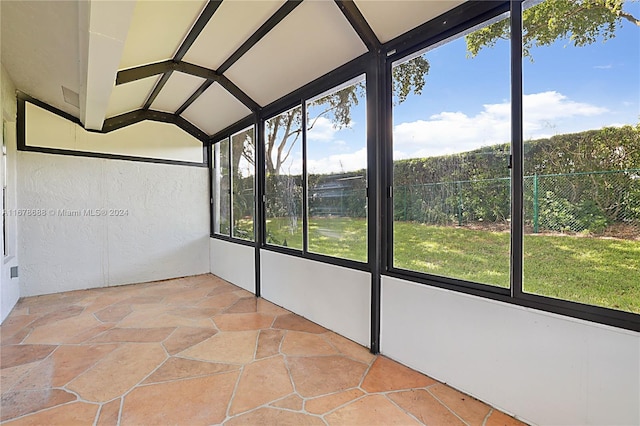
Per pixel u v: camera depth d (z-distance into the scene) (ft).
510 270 6.77
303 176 12.76
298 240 13.29
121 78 11.65
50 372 8.50
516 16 6.61
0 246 12.15
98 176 17.52
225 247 19.08
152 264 19.11
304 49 10.71
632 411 5.23
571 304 5.93
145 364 8.93
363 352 9.61
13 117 14.57
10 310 13.51
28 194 15.62
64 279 16.58
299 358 9.25
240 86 14.23
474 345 7.24
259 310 13.61
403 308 8.80
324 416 6.70
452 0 7.43
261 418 6.66
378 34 9.05
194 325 11.87
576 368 5.78
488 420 6.51
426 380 8.03
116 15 6.72
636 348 5.19
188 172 20.43
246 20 10.00
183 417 6.70
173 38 10.85
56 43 9.89
